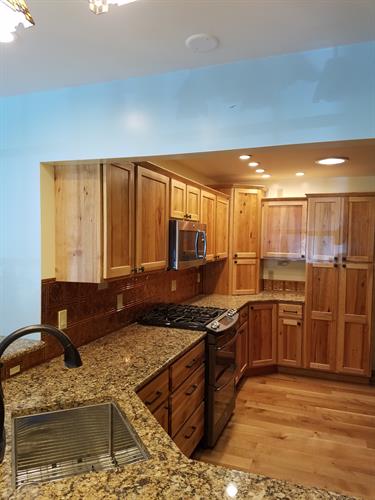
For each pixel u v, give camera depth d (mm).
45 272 2053
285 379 4113
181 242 2896
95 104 1899
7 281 2115
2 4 820
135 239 2301
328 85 1506
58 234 2104
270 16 1287
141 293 3053
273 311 4223
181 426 2277
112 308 2633
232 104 1648
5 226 2111
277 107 1578
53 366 1951
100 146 1894
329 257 4051
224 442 2816
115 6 1226
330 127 1503
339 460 2604
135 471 1019
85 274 2053
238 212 4355
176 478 983
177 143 1745
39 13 1275
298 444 2799
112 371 1875
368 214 3928
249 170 4016
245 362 4043
